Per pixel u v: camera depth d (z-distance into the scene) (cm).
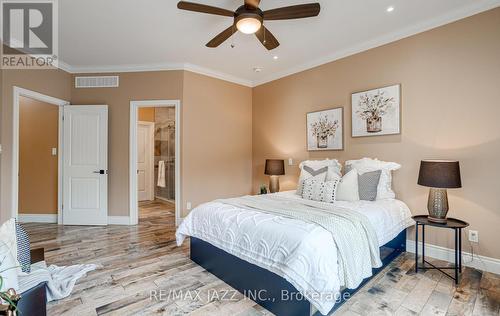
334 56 357
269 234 176
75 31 293
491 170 235
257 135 482
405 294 197
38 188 421
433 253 269
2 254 127
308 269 150
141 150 664
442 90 262
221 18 268
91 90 408
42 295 148
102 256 274
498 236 231
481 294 197
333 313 172
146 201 654
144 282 217
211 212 235
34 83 341
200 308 181
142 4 242
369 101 319
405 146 289
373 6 245
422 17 265
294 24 279
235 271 207
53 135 420
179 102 402
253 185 491
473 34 243
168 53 360
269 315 173
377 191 283
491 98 234
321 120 373
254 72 439
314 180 297
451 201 257
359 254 176
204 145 428
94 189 399
